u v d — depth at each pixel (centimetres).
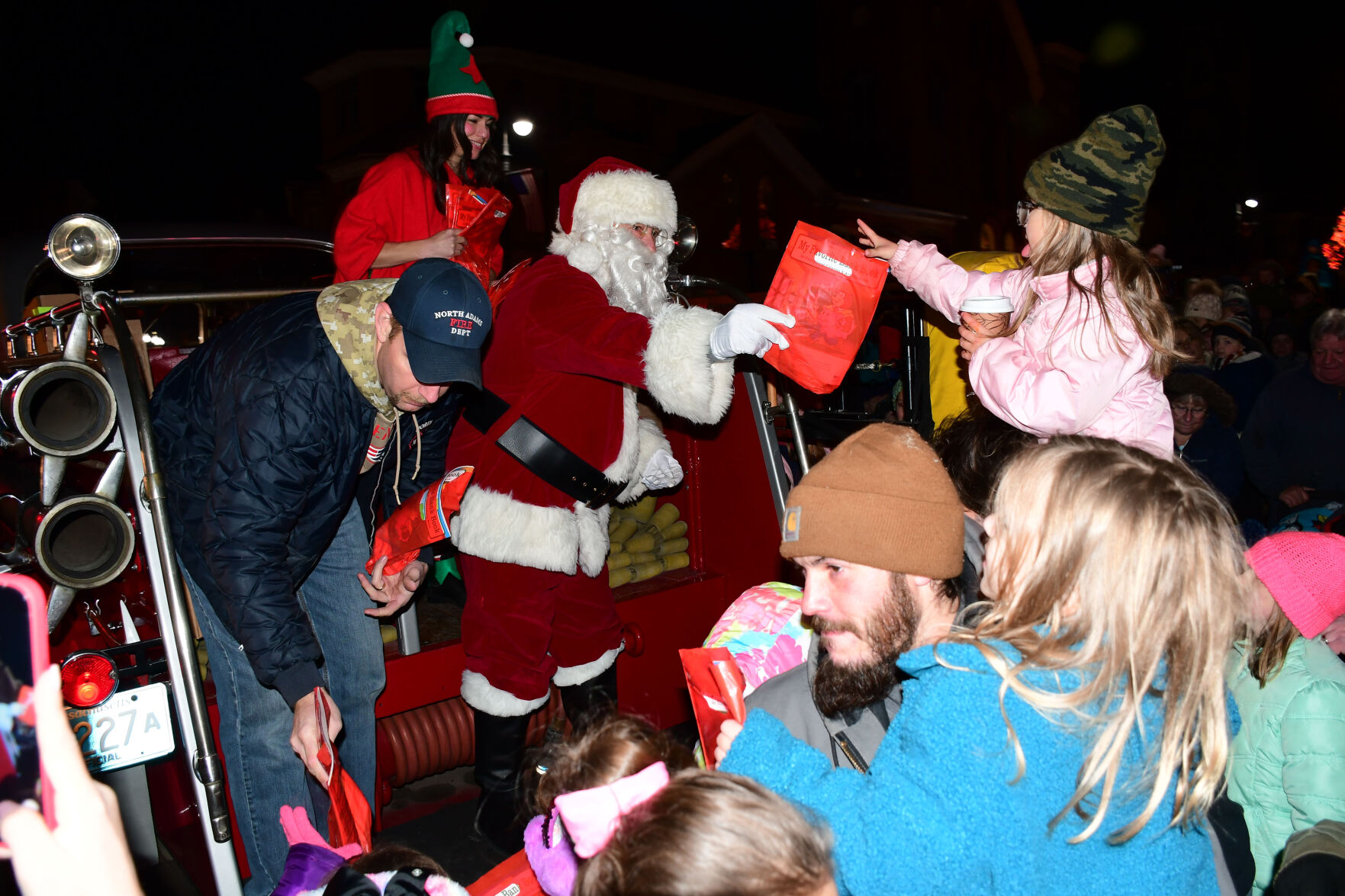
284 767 227
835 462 142
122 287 392
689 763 135
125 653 194
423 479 253
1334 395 455
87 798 79
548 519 246
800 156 2316
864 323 225
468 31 315
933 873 107
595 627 275
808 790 122
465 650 260
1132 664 113
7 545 243
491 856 280
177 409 214
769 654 200
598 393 247
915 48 2658
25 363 237
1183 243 2830
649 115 2498
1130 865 118
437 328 193
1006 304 200
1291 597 183
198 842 226
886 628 139
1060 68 3159
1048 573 118
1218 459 434
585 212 261
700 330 226
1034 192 200
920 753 113
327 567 244
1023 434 195
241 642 200
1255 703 191
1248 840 146
